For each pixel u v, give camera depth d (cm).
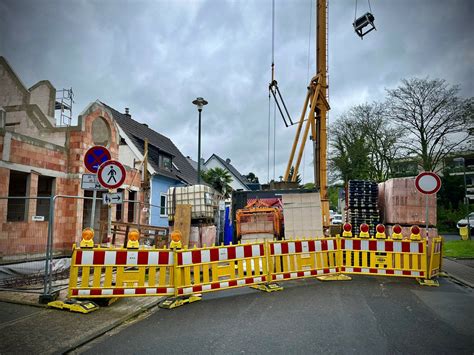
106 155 790
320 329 524
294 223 1228
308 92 1866
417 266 904
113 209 1630
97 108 1525
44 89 1741
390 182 1301
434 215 1205
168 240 1196
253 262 844
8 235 1101
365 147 3453
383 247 930
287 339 486
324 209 1705
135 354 448
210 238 1211
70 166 1406
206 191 1195
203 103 1702
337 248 952
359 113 3491
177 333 528
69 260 1112
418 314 604
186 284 727
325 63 1855
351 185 1465
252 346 463
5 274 996
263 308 663
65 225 1373
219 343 479
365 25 1789
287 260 873
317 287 850
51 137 1449
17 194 1484
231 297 773
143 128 3059
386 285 869
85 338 509
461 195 3753
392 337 488
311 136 2077
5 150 1113
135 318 625
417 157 3155
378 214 1438
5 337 516
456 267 1210
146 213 1959
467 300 710
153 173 2323
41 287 820
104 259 689
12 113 1529
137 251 705
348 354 430
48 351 464
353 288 830
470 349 446
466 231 2219
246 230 1241
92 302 675
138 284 701
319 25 1872
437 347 452
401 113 3042
